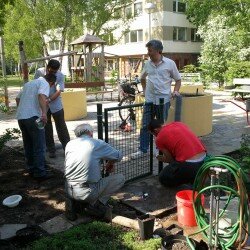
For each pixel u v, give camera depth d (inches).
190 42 1280.8
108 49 1341.0
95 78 676.7
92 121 384.5
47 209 165.3
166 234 140.4
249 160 180.1
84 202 154.3
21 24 981.8
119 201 171.3
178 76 229.0
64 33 1014.4
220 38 812.6
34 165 199.0
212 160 116.0
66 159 151.7
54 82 214.4
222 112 419.8
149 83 224.2
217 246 120.1
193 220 144.7
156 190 183.2
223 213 126.1
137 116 244.8
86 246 128.3
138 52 1246.9
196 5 689.6
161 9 1179.3
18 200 168.2
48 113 230.5
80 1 965.2
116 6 1048.2
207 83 798.5
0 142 235.8
